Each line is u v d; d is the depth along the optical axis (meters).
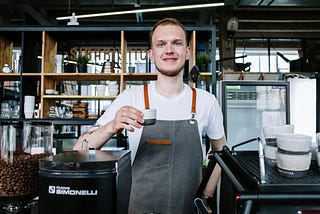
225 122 2.89
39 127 0.96
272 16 7.11
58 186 0.65
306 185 0.56
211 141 1.55
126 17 6.88
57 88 3.73
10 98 3.81
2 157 0.86
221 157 0.91
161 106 1.37
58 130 3.73
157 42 1.31
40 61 3.68
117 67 3.63
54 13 6.54
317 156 0.71
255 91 2.99
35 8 6.00
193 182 1.26
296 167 0.61
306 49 4.95
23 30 3.34
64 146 3.48
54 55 3.62
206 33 3.38
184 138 1.30
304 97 2.89
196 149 1.31
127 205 0.83
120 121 1.07
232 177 0.68
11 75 3.39
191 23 7.09
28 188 0.84
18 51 4.14
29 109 3.30
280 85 2.95
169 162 1.26
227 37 6.34
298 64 4.87
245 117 2.98
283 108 2.99
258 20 7.18
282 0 5.79
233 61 6.26
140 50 3.63
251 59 9.48
